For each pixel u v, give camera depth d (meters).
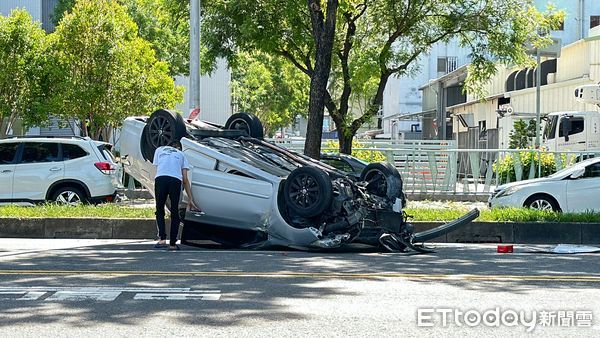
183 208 13.47
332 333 7.14
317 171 12.34
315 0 17.36
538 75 30.42
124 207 17.78
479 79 23.52
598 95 30.02
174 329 7.23
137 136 14.07
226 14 21.50
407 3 22.36
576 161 25.39
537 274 10.43
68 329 7.20
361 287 9.31
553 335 7.19
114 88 33.59
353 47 23.27
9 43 32.81
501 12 22.53
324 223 12.53
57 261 11.36
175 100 36.16
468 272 10.57
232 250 13.05
